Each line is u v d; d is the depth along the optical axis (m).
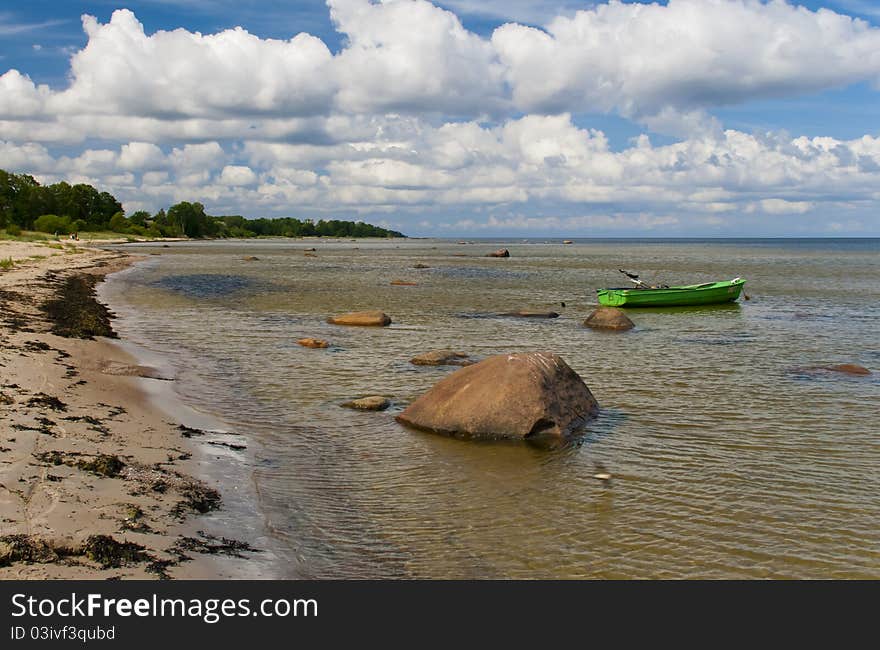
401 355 25.27
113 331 29.64
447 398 16.11
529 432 15.16
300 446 14.65
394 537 10.41
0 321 26.34
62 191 183.88
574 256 132.88
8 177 160.00
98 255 92.12
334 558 9.71
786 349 27.77
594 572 9.55
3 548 8.27
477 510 11.44
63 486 10.40
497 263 101.25
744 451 14.63
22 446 11.88
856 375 22.39
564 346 28.14
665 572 9.59
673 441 15.29
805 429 16.28
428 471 13.27
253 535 10.12
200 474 12.24
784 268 90.81
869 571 9.70
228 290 51.88
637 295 42.69
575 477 13.00
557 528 10.80
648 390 20.22
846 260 115.69
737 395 19.62
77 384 17.47
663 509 11.55
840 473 13.34
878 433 16.02
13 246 88.50
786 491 12.39
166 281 58.62
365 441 15.09
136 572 8.39
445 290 54.50
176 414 16.31
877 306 44.62
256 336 29.53
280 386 20.14
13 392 15.43
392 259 110.75
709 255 140.38
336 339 29.02
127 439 13.50
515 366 16.06
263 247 162.12
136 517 9.77
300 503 11.54
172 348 26.14
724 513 11.42
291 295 48.94
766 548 10.26
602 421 16.83
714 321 37.16
